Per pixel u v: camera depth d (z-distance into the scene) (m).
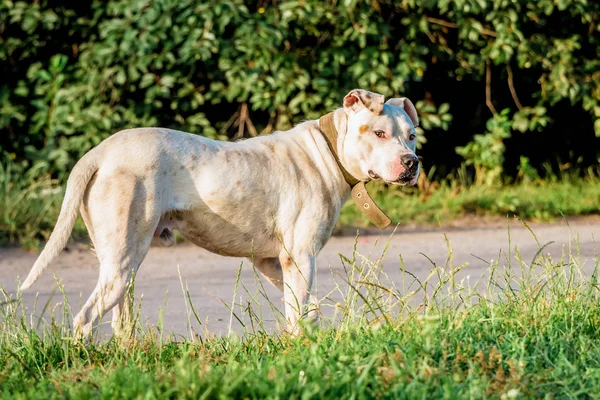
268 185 6.22
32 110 13.48
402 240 11.33
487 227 12.30
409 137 6.47
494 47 13.75
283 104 13.34
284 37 12.77
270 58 12.86
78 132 13.13
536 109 14.46
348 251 10.62
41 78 13.12
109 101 13.16
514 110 15.84
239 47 12.70
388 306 5.85
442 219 12.70
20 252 10.25
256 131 14.22
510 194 13.59
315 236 6.36
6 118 13.08
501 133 14.23
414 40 13.66
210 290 8.59
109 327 6.97
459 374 4.61
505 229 12.16
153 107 13.20
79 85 13.01
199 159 6.05
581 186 14.96
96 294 5.75
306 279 6.28
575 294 6.10
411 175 6.27
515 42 13.77
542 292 6.17
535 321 5.54
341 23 13.24
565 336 5.32
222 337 5.84
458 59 14.36
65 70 13.26
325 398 4.11
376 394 4.27
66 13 13.29
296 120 13.52
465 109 15.60
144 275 9.37
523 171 14.91
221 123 14.20
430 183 14.70
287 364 4.66
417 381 4.38
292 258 6.26
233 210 6.12
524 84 15.67
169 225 6.09
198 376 4.26
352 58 13.26
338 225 11.91
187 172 6.01
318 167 6.44
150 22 12.40
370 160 6.37
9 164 12.11
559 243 11.08
